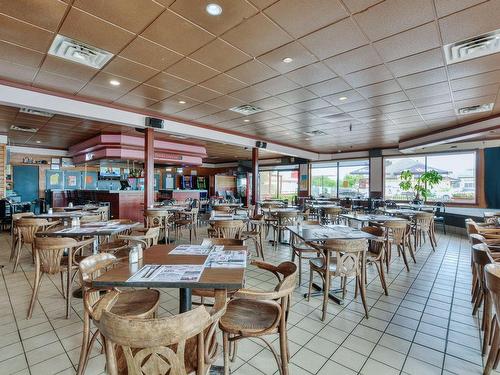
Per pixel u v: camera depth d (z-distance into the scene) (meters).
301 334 2.50
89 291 1.82
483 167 8.37
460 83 4.45
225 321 1.75
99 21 2.83
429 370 2.02
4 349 2.23
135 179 12.01
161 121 6.45
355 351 2.25
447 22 2.82
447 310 3.00
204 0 2.50
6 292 3.40
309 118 6.79
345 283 3.32
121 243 3.87
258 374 1.96
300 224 4.15
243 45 3.31
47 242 2.76
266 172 16.55
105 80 4.41
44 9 2.63
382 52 3.46
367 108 5.89
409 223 4.96
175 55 3.56
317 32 3.02
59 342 2.33
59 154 11.83
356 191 12.15
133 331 1.04
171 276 1.66
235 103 5.61
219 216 5.31
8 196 9.20
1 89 4.34
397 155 10.74
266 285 3.69
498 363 2.04
